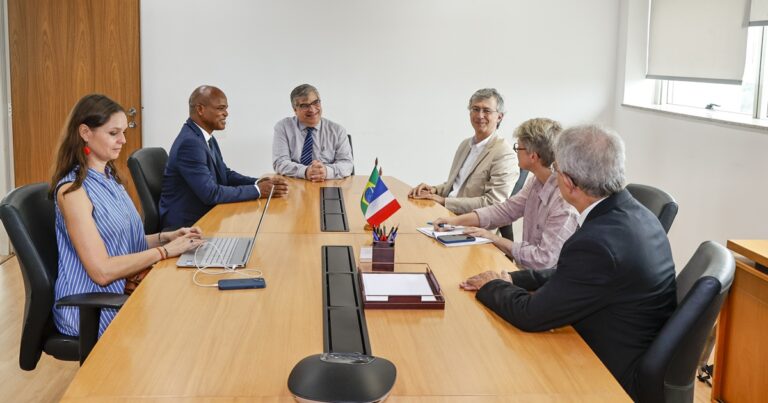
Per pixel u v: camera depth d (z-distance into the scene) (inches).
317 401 54.1
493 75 225.0
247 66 219.3
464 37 222.7
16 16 208.4
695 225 174.6
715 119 163.5
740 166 154.2
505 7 222.4
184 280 88.7
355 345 69.2
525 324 73.8
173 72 217.9
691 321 69.2
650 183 200.4
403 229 120.7
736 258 108.2
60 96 212.1
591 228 74.3
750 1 159.3
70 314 94.6
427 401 58.4
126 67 212.5
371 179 116.3
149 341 69.3
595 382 62.6
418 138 226.7
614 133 77.6
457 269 96.3
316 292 85.0
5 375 128.9
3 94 208.4
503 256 103.6
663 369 69.7
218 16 216.5
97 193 97.9
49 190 95.1
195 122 150.6
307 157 179.9
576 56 225.5
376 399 54.5
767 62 160.2
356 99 223.3
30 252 91.6
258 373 62.8
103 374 62.0
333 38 220.1
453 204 148.3
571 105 227.6
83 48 211.3
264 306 79.7
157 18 215.3
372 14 219.9
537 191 117.3
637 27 217.0
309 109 177.2
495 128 156.9
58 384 126.3
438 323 75.8
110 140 97.7
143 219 146.2
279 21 218.2
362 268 93.6
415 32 221.5
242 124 221.8
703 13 180.9
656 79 211.3
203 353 66.8
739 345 108.2
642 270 72.9
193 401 57.6
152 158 152.0
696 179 173.8
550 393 60.4
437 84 224.4
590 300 72.5
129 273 94.7
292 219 127.3
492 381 62.3
